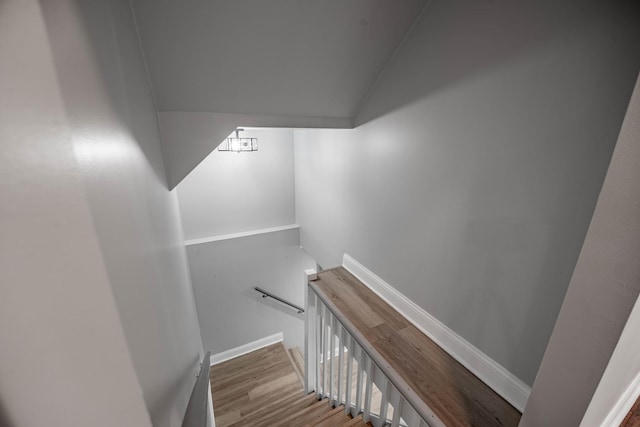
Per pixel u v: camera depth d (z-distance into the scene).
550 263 0.99
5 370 0.30
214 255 3.36
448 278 1.43
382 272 1.97
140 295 0.65
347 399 1.89
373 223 2.01
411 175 1.60
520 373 1.14
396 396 1.43
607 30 0.76
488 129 1.14
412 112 1.53
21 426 0.32
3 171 0.28
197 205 3.22
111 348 0.43
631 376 0.85
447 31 1.26
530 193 1.02
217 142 1.79
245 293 3.68
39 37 0.32
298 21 1.30
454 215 1.35
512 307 1.14
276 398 3.08
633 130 0.49
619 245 0.54
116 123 0.64
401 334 1.62
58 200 0.34
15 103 0.29
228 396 3.12
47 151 0.33
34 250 0.32
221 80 1.51
